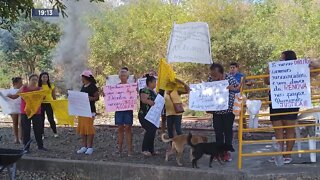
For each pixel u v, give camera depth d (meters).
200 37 9.66
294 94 7.84
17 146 11.73
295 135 8.70
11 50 26.89
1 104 11.73
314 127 8.77
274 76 7.97
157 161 9.44
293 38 25.92
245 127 9.67
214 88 8.66
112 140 12.48
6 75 27.97
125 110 9.88
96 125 15.47
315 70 7.88
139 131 13.93
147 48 25.69
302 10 28.00
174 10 26.27
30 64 27.53
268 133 12.62
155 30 25.67
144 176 8.27
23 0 8.98
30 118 10.41
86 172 8.73
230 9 25.62
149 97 9.56
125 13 26.67
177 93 9.91
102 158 9.88
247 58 24.38
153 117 9.59
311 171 7.73
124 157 9.93
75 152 10.65
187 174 7.98
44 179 8.73
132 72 25.83
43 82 11.63
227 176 7.73
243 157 9.36
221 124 8.84
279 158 8.34
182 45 9.74
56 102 10.41
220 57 24.42
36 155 10.22
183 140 8.77
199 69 24.47
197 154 8.37
